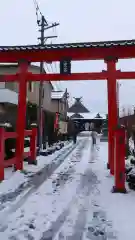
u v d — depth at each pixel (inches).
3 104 751.7
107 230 183.2
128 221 199.3
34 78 400.8
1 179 323.6
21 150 398.3
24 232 178.2
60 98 1344.7
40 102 698.8
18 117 401.1
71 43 380.8
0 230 181.2
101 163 485.4
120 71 383.6
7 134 344.8
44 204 237.8
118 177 279.1
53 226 189.0
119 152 278.8
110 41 373.1
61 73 393.7
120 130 279.0
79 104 2393.0
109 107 388.5
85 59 392.5
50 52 395.2
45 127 870.4
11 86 853.2
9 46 393.7
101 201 247.6
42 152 601.3
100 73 389.1
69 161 511.2
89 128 2049.7
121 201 246.7
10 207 228.2
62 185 308.0
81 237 171.6
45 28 721.6
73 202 244.4
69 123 1502.2
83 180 335.0
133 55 379.6
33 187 298.0
